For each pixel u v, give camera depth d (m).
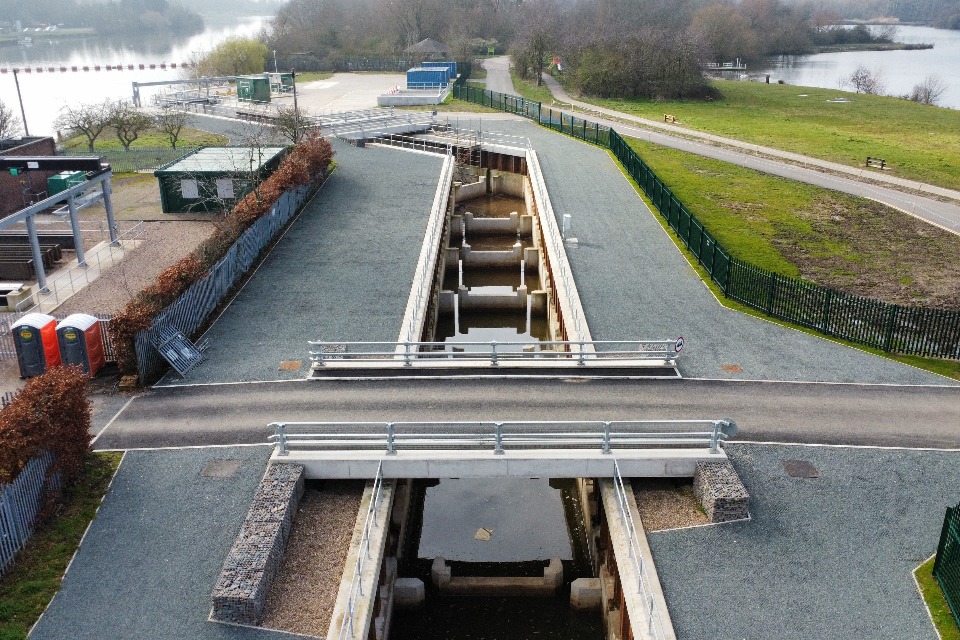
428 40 114.69
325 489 21.08
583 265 36.53
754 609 17.00
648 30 113.12
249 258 35.66
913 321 28.66
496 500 25.95
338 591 17.44
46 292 32.91
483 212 57.22
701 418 23.48
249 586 16.69
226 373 26.31
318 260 36.72
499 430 20.98
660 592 17.36
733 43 143.25
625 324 30.28
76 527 19.11
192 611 16.86
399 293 32.97
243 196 43.97
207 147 50.88
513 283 45.75
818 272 37.94
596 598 21.19
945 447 22.38
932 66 158.00
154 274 35.38
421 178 50.81
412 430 22.64
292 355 27.56
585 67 95.94
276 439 22.31
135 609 16.88
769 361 27.42
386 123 66.44
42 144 46.34
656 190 45.56
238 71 102.06
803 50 180.62
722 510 19.50
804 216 46.81
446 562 22.92
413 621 21.09
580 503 25.58
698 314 31.41
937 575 17.62
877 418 23.78
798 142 67.00
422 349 32.59
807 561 18.33
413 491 25.77
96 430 22.98
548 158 57.25
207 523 19.30
